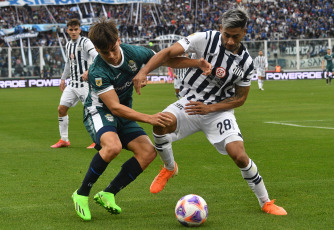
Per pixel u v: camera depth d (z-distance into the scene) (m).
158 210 4.98
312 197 5.40
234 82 5.10
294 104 18.25
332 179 6.31
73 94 9.24
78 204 4.64
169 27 43.94
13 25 43.19
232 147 4.86
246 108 16.91
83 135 11.20
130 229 4.33
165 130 5.07
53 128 12.56
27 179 6.45
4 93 29.45
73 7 45.25
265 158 7.86
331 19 45.88
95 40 4.36
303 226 4.36
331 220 4.54
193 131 5.24
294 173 6.71
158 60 4.82
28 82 37.91
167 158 5.27
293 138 10.03
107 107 4.89
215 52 4.98
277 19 46.16
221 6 47.41
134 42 42.03
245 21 4.72
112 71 4.70
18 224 4.50
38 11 45.09
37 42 42.44
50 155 8.39
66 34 42.81
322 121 13.01
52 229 4.34
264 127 11.88
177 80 12.98
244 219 4.61
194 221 4.34
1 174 6.79
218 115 5.10
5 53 38.12
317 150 8.55
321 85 31.17
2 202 5.29
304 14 46.56
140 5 45.31
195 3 47.91
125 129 5.00
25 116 15.74
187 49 4.96
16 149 9.09
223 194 5.60
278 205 5.10
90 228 4.37
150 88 31.44
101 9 45.72
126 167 4.79
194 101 5.11
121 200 5.39
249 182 4.84
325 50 41.56
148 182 6.29
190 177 6.52
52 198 5.47
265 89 28.09
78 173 6.84
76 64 9.12
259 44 41.47
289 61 41.62
